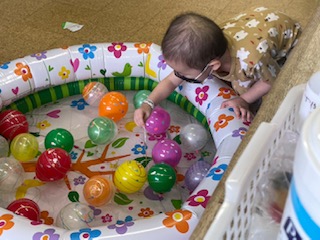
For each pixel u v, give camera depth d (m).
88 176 1.31
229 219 0.37
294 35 1.39
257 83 1.31
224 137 1.24
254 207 0.45
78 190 1.27
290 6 2.22
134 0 2.27
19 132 1.37
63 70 1.53
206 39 1.16
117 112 1.44
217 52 1.19
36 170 1.24
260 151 0.41
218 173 1.08
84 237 0.92
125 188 1.19
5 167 1.20
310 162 0.30
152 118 1.37
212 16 2.15
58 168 1.22
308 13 2.16
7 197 1.24
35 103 1.54
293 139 0.49
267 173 0.45
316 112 0.33
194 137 1.34
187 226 0.94
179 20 1.19
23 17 2.11
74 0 2.25
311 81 0.50
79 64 1.55
